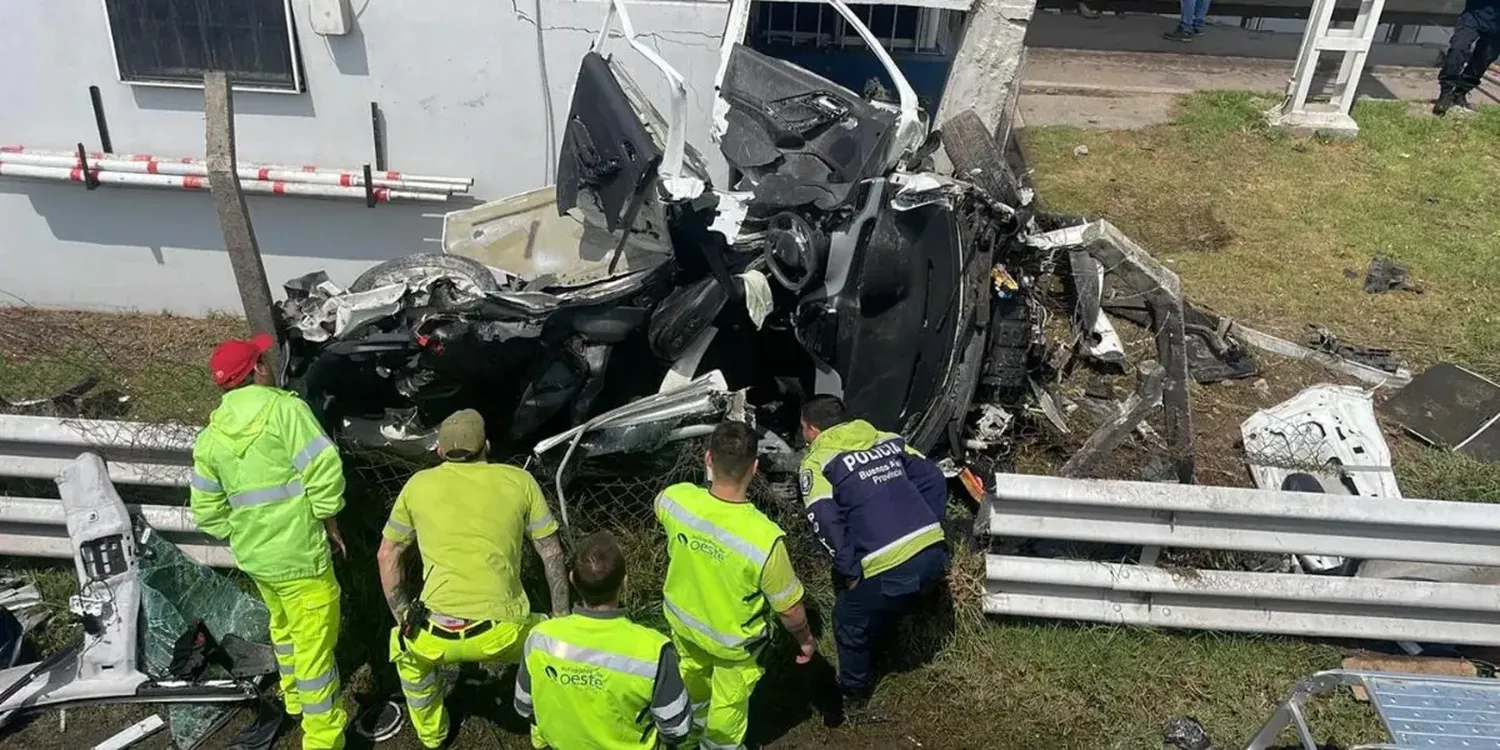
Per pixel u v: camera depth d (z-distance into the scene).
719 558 3.42
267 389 3.66
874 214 4.53
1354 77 9.58
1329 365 6.43
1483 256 7.80
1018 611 4.45
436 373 4.36
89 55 6.02
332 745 3.86
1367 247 7.93
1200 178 8.95
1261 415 5.61
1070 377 5.98
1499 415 5.85
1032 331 5.14
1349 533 4.31
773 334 4.89
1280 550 4.31
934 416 4.67
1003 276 4.82
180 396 5.84
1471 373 6.19
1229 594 4.38
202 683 4.11
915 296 4.59
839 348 4.70
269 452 3.56
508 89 6.18
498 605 3.55
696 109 6.23
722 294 4.46
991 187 4.92
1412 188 8.88
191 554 4.56
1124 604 4.46
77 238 6.57
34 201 6.43
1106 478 5.03
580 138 5.10
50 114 6.18
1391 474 5.19
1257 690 4.33
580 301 4.41
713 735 3.73
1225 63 11.60
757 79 5.42
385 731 4.08
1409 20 13.03
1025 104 10.29
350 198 6.38
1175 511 4.27
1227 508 4.22
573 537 4.50
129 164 6.20
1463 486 5.36
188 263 6.68
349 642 4.40
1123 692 4.29
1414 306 7.17
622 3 5.56
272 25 5.96
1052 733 4.15
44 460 4.43
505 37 6.04
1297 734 4.15
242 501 3.56
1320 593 4.35
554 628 3.07
